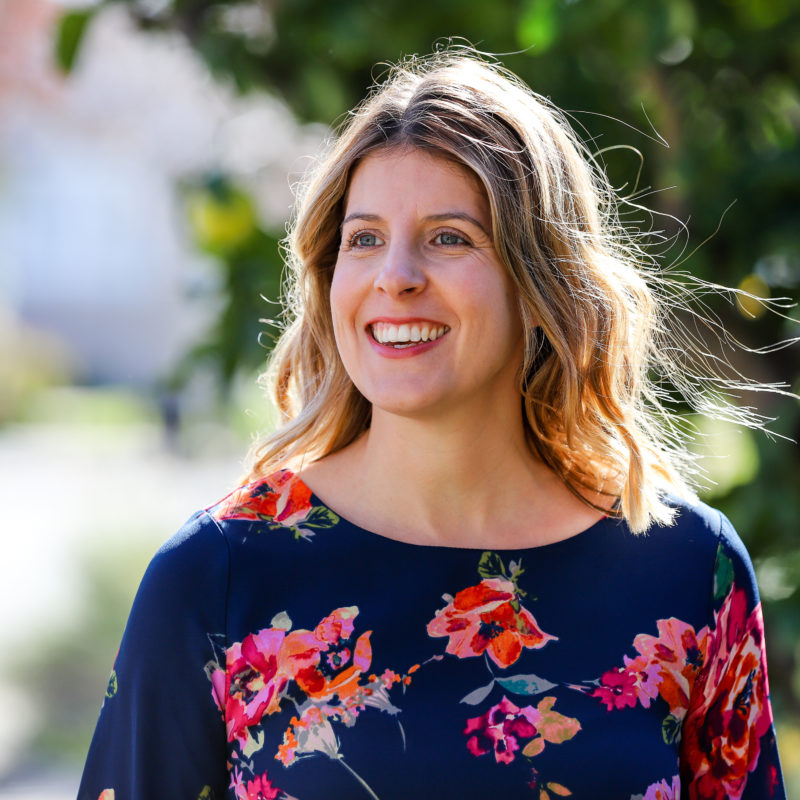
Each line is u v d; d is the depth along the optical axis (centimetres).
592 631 219
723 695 232
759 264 383
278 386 257
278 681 208
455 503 225
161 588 211
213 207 421
